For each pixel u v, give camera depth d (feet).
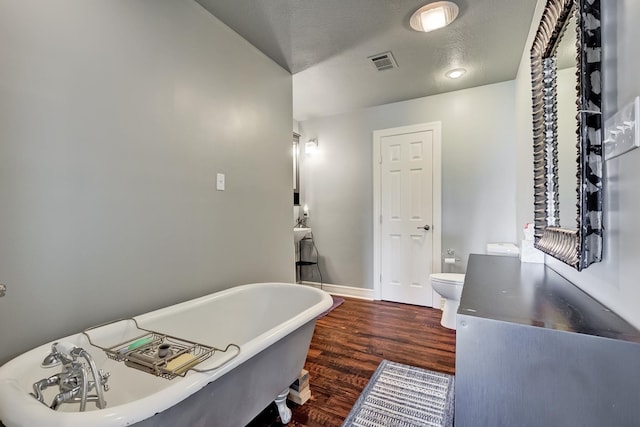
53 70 4.05
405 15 6.47
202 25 6.26
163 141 5.50
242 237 7.30
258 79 7.80
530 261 5.73
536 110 5.38
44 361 3.07
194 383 3.01
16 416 2.40
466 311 2.80
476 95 10.50
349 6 6.17
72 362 3.00
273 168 8.32
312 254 13.53
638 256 2.42
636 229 2.46
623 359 2.18
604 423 2.24
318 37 7.29
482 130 10.43
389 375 6.66
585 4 2.99
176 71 5.73
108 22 4.67
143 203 5.17
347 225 12.84
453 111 10.84
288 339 4.83
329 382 6.42
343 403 5.74
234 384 3.87
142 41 5.15
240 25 6.81
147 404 2.61
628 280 2.59
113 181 4.73
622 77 2.68
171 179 5.64
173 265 5.69
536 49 5.32
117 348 4.12
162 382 4.39
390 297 12.07
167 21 5.57
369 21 6.64
